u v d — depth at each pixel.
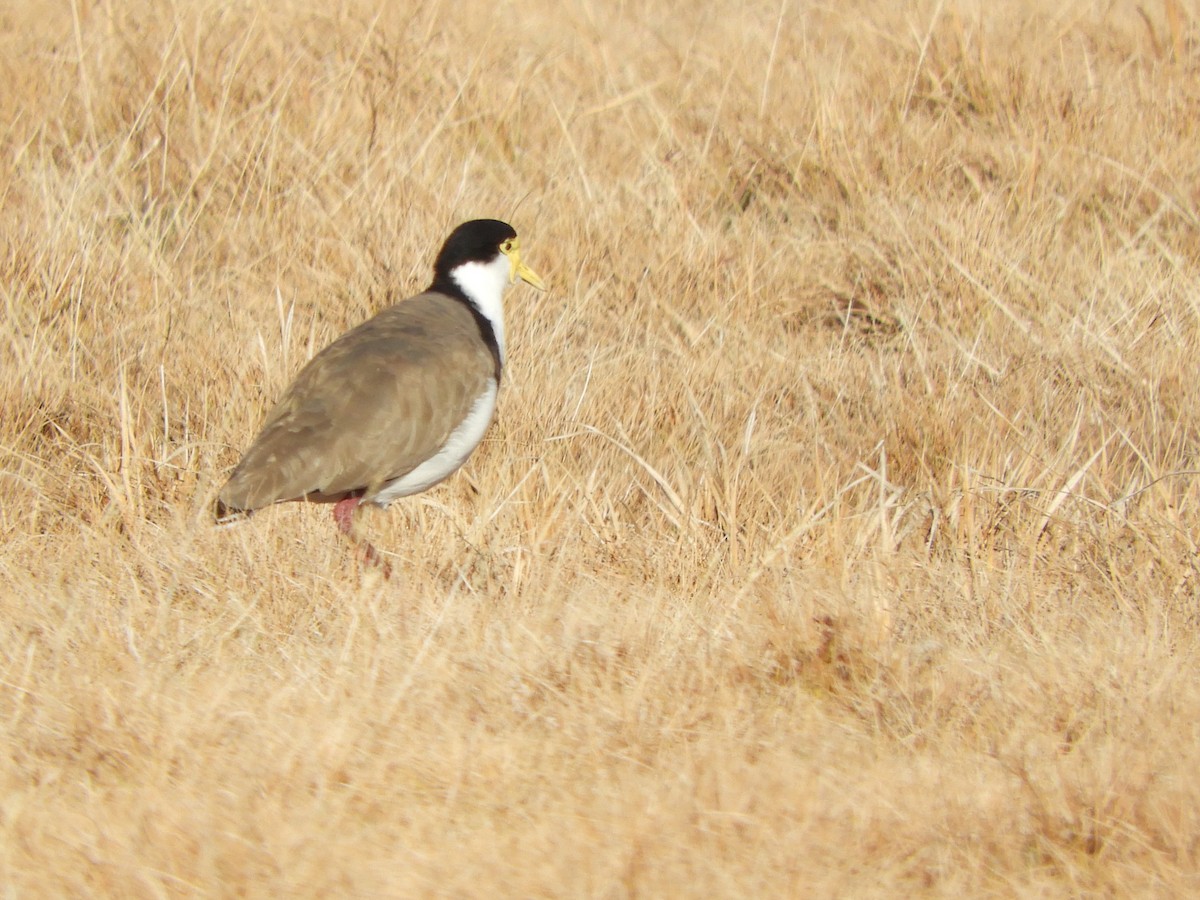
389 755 7.59
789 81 18.78
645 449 12.18
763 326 14.44
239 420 11.90
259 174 15.49
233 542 10.01
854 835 7.12
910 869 6.96
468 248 11.66
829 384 13.23
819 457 12.00
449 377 10.68
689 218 15.77
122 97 16.36
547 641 8.84
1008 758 7.80
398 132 16.56
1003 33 19.52
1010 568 10.18
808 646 8.86
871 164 16.91
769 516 11.17
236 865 6.68
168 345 12.77
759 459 12.05
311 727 7.74
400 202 15.34
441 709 8.10
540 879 6.68
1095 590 10.16
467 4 20.28
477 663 8.56
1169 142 17.06
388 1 18.84
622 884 6.64
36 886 6.52
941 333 14.12
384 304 13.95
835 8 21.14
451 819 7.21
